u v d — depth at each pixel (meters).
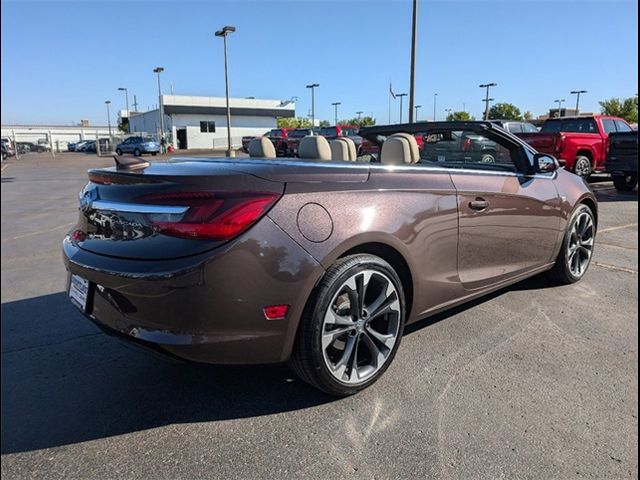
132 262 2.33
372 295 2.81
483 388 2.80
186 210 2.27
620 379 2.88
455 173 3.24
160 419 2.56
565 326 3.62
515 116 66.12
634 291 4.36
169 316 2.25
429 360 3.12
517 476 2.12
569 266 4.44
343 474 2.14
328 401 2.70
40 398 2.76
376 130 4.45
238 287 2.26
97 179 2.69
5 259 6.02
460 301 3.33
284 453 2.28
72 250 2.72
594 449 2.28
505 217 3.55
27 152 63.84
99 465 2.21
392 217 2.75
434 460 2.22
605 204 9.87
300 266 2.38
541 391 2.76
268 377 2.98
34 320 3.94
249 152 3.88
